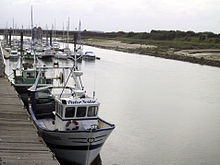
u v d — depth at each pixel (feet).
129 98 139.54
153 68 273.54
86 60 314.76
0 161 46.01
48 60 291.79
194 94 157.58
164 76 224.12
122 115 109.60
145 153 75.72
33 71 116.88
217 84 193.88
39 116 81.51
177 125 100.73
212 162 71.97
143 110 118.52
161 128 96.53
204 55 405.18
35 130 62.75
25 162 46.34
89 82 180.55
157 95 150.82
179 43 566.36
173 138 87.71
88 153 62.95
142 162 70.28
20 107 81.41
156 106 126.72
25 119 70.49
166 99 142.10
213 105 133.18
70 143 62.08
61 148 64.13
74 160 64.59
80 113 64.34
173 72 250.37
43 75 118.11
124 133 89.81
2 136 57.52
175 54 403.34
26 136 58.49
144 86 175.52
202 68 290.56
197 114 116.78
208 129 97.81
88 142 61.52
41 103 86.79
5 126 64.13
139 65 294.05
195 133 93.25
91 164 66.54
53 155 49.57
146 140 84.99
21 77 120.88
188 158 73.87
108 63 297.94
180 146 81.71
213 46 514.68
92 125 63.77
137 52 454.40
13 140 55.72
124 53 451.12
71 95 73.56
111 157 72.18
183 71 260.62
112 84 176.65
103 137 63.98
